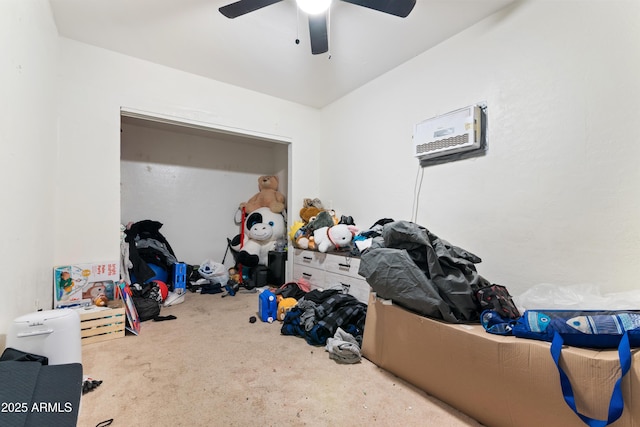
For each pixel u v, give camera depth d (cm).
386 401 130
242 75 268
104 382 142
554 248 156
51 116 184
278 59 241
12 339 111
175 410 122
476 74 193
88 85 218
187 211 385
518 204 172
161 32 206
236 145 425
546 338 105
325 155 342
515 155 173
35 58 147
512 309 127
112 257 225
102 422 114
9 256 112
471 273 140
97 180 221
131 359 167
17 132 121
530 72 166
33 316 118
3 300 107
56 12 184
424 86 228
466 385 121
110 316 196
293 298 258
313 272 290
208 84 273
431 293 134
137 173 350
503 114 179
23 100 128
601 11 140
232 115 288
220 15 188
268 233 381
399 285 142
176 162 377
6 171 109
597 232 142
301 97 318
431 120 209
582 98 146
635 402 84
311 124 346
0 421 67
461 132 190
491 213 185
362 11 181
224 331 212
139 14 187
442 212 215
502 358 110
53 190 193
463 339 122
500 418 110
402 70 246
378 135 272
